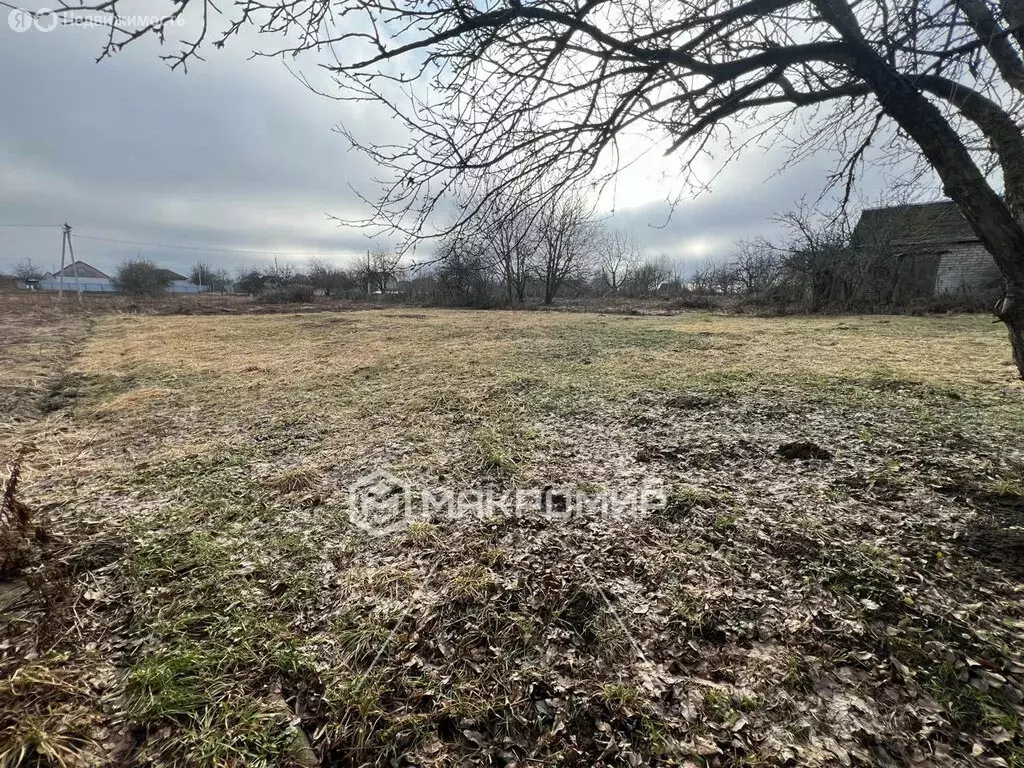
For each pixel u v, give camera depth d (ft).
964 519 7.77
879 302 48.60
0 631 5.86
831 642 5.51
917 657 5.22
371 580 6.89
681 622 5.92
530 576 6.95
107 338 37.60
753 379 18.54
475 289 72.79
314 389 19.10
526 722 4.68
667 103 7.04
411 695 5.00
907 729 4.45
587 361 23.95
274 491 9.87
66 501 9.46
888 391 15.93
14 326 44.96
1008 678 4.89
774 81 7.00
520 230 8.66
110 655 5.52
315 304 82.23
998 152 6.69
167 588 6.68
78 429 14.46
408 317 55.57
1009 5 5.98
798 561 6.97
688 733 4.51
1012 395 14.82
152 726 4.61
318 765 4.32
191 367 24.02
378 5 5.65
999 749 4.23
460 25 5.80
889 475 9.51
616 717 4.70
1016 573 6.40
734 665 5.28
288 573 7.09
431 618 6.09
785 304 55.06
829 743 4.35
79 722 4.60
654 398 16.33
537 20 6.03
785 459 10.74
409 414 15.30
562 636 5.79
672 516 8.47
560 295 102.01
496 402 16.44
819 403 14.87
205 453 12.10
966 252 50.37
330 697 4.95
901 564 6.73
